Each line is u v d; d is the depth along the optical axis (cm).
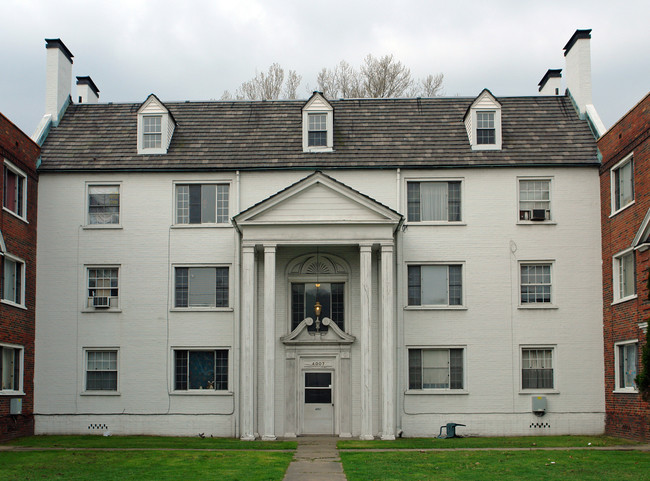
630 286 2947
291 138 3397
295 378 3138
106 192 3297
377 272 3162
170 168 3269
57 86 3531
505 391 3141
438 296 3216
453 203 3266
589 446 2681
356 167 3244
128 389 3175
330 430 3120
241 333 3170
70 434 3147
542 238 3212
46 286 3234
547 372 3169
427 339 3169
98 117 3534
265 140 3394
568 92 3597
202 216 3278
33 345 3188
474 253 3212
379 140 3375
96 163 3291
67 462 2264
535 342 3164
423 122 3459
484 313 3181
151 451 2545
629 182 2964
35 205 3247
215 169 3262
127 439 2953
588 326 3169
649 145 2706
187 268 3253
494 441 2859
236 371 3150
